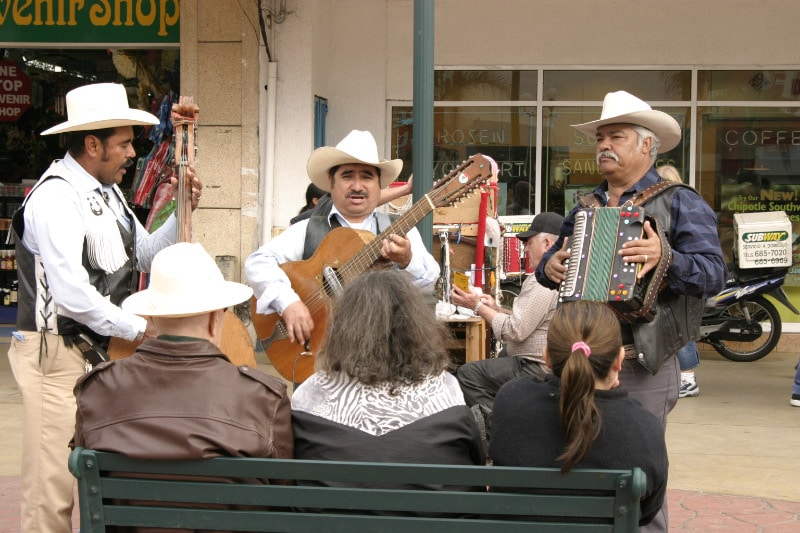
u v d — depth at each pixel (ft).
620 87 29.91
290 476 7.64
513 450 8.06
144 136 29.84
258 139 28.02
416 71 14.26
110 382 8.13
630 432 7.82
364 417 8.05
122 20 29.37
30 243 11.09
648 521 8.38
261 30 27.48
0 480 16.34
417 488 7.85
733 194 30.07
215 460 7.71
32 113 31.24
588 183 30.17
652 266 10.07
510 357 15.25
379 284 8.32
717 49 29.50
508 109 30.19
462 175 12.50
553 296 14.66
